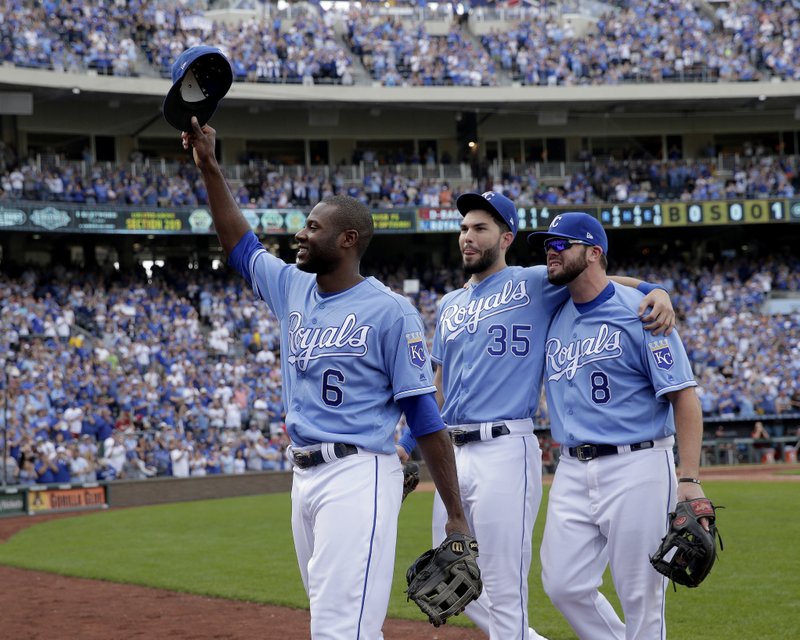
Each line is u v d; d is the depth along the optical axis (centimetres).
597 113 3831
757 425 2953
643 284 579
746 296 3438
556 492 582
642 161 3722
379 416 464
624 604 560
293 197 3425
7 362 2578
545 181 3681
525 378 611
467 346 622
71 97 3288
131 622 901
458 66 3588
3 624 902
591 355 567
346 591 441
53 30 3234
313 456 457
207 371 2841
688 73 3666
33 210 2973
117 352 2802
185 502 2366
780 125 3978
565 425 575
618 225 3478
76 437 2417
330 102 3497
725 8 3897
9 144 3278
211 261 3491
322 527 450
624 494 552
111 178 3241
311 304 479
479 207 630
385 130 3797
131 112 3516
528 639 604
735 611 841
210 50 468
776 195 3600
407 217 3406
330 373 462
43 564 1315
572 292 582
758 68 3728
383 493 458
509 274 627
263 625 870
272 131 3703
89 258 3359
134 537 1609
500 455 602
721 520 1498
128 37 3375
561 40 3741
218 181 506
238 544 1462
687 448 534
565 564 570
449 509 464
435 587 446
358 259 477
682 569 505
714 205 3481
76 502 2261
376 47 3619
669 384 540
